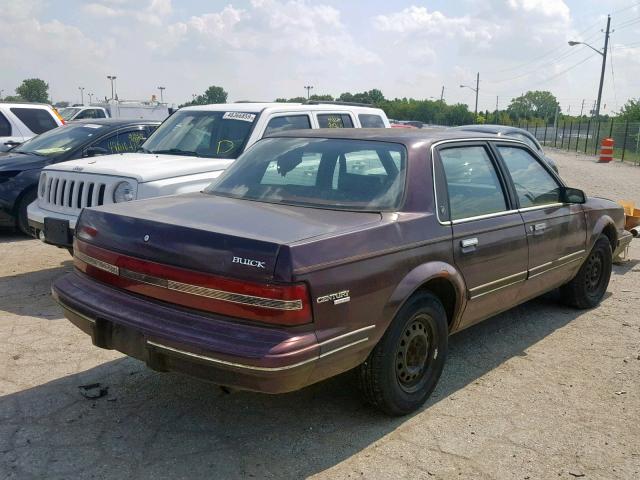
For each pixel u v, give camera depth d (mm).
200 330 3248
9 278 6957
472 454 3643
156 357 3404
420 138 4406
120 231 3711
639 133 31844
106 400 4160
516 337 5574
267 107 7645
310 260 3236
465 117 90500
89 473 3342
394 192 4035
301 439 3750
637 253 9070
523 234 4883
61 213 6496
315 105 8336
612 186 18094
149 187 6062
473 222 4391
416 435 3834
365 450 3652
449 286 4230
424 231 3953
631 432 3947
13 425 3805
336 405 4176
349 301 3412
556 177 5625
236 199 4332
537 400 4352
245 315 3197
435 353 4188
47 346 5023
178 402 4164
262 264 3154
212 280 3266
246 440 3725
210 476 3354
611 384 4633
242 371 3109
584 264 6145
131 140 9352
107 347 3691
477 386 4551
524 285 5051
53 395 4203
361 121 8922
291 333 3172
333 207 4008
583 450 3723
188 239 3391
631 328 5848
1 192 8719
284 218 3713
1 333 5273
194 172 6480
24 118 12477
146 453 3553
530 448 3727
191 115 7910
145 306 3531
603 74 45281
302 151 4570
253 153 4891
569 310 6367
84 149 8938
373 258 3566
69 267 7492
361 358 3621
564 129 48469
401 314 3812
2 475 3293
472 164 4684
